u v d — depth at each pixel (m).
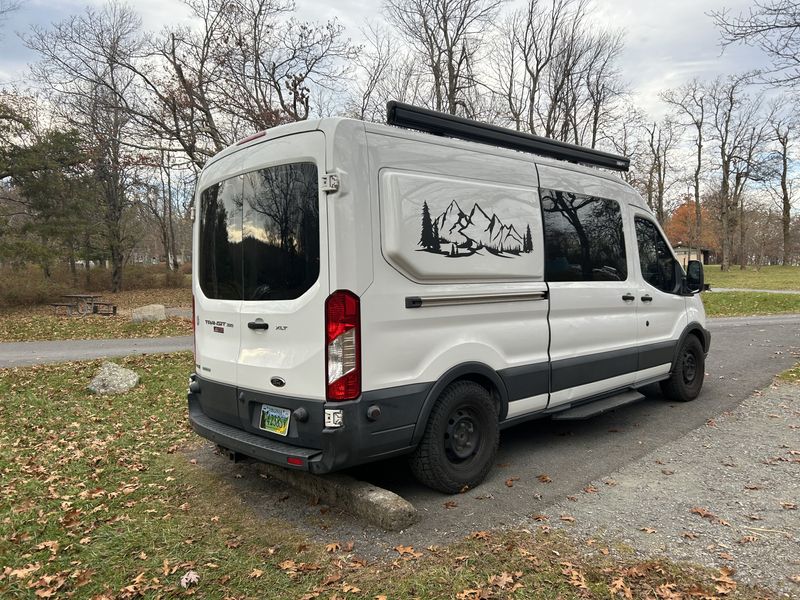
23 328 14.74
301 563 2.92
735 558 2.88
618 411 5.95
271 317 3.45
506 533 3.19
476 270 3.81
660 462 4.37
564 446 4.83
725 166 43.28
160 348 11.07
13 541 3.21
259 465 4.26
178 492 3.95
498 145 4.22
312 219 3.25
